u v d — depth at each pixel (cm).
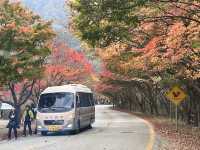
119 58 3772
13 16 3541
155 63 3159
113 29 1938
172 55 2777
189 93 4100
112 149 2130
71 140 2714
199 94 3909
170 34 2494
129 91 8688
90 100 3856
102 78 7025
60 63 5622
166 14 2389
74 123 3228
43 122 3238
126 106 11031
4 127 4256
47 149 2186
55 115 3216
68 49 5691
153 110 6812
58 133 3391
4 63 3303
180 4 2253
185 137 2836
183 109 4662
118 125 4309
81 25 1873
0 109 6350
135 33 2939
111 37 1980
